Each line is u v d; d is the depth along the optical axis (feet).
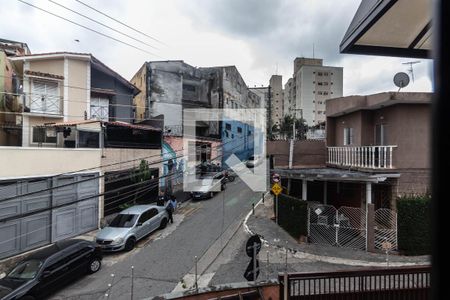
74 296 32.63
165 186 80.53
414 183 45.27
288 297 24.82
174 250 45.65
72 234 52.70
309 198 60.44
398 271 24.75
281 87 270.46
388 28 14.16
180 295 25.77
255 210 66.49
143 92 116.57
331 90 234.58
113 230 46.60
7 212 43.50
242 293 26.16
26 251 45.65
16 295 29.19
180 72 120.88
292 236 49.14
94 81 79.77
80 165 54.49
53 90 68.44
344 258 39.58
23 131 64.23
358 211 44.19
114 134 69.56
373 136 53.98
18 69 71.36
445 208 5.90
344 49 15.97
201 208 70.33
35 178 47.11
